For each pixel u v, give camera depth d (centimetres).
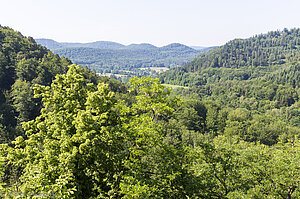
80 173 1372
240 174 1589
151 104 1897
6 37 11912
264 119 11138
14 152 1433
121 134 1455
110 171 1523
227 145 1719
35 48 13000
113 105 1683
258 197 1388
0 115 6381
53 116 1522
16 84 7500
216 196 1667
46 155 1283
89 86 1789
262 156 1634
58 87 1658
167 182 1571
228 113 11294
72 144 1352
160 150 1730
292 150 1777
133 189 1101
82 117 1303
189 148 1811
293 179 1357
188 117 9994
